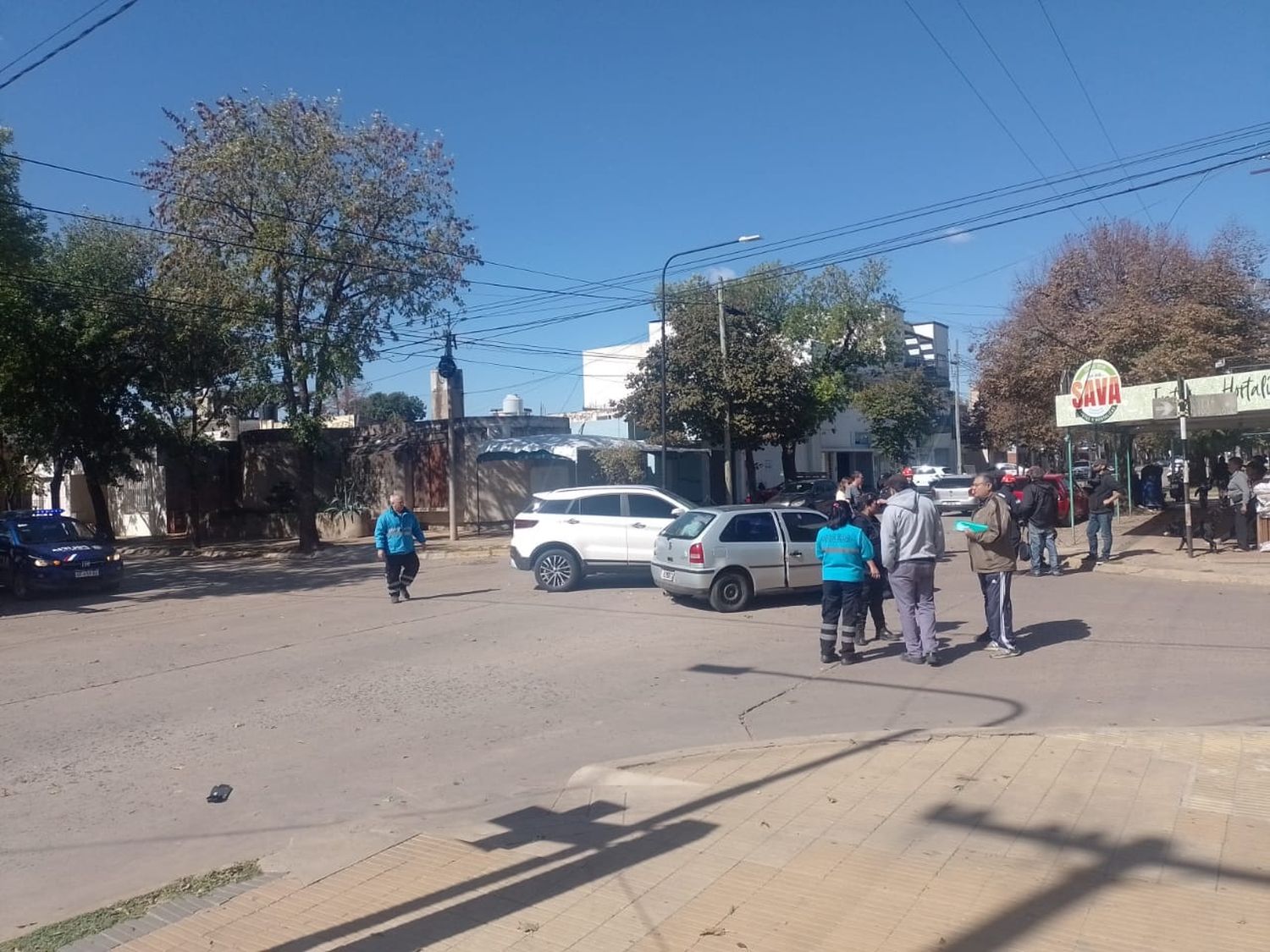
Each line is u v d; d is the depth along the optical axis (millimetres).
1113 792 5922
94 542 21203
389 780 7074
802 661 10625
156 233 27703
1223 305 29594
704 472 38438
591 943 4359
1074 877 4773
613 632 12703
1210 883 4660
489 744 7914
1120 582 16109
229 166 26375
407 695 9633
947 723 7992
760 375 36375
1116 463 31062
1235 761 6461
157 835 6168
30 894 5355
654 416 36656
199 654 12203
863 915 4477
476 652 11695
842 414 54156
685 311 37438
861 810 5809
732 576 13883
